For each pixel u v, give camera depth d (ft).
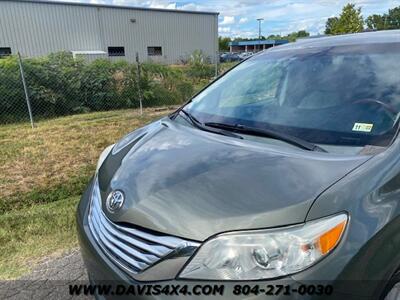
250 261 4.70
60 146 22.00
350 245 4.74
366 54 8.34
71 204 13.96
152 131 8.31
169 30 105.09
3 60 34.65
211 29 114.42
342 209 4.88
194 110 9.28
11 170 17.79
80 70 37.24
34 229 11.93
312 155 6.05
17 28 80.53
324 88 8.05
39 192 15.25
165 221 5.17
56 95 35.22
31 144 22.49
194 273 4.78
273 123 7.68
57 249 10.78
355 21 85.46
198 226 4.94
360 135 6.57
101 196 6.50
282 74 9.09
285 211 4.83
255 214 4.86
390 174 5.48
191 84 45.19
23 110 34.12
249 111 8.45
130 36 97.76
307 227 4.72
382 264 4.97
